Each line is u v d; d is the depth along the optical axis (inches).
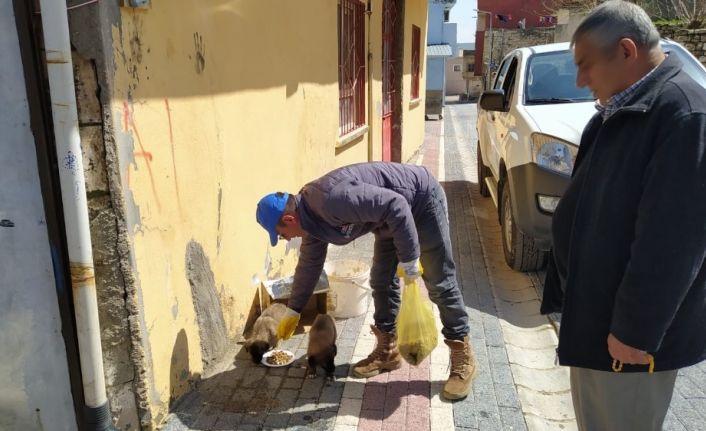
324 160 233.6
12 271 102.1
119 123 101.7
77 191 97.3
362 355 150.1
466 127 758.5
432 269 126.6
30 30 93.7
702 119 68.7
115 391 111.6
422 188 121.3
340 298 170.4
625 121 76.8
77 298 101.3
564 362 86.7
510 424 122.0
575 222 84.6
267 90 169.6
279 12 175.0
